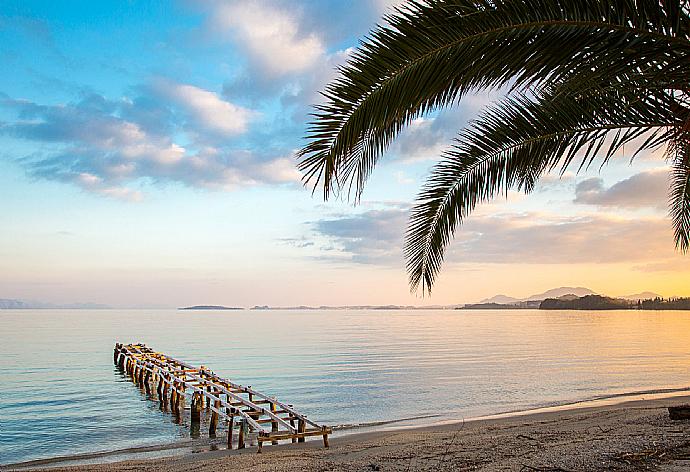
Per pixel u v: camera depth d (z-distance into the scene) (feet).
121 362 119.24
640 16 10.59
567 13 10.86
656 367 116.47
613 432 35.55
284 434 42.73
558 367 117.39
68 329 306.55
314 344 196.13
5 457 47.73
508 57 11.48
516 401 73.41
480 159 20.92
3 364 128.06
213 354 153.58
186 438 52.95
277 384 93.56
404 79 11.96
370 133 13.48
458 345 191.42
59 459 45.98
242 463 35.06
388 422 58.90
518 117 19.77
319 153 13.01
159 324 391.04
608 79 11.80
